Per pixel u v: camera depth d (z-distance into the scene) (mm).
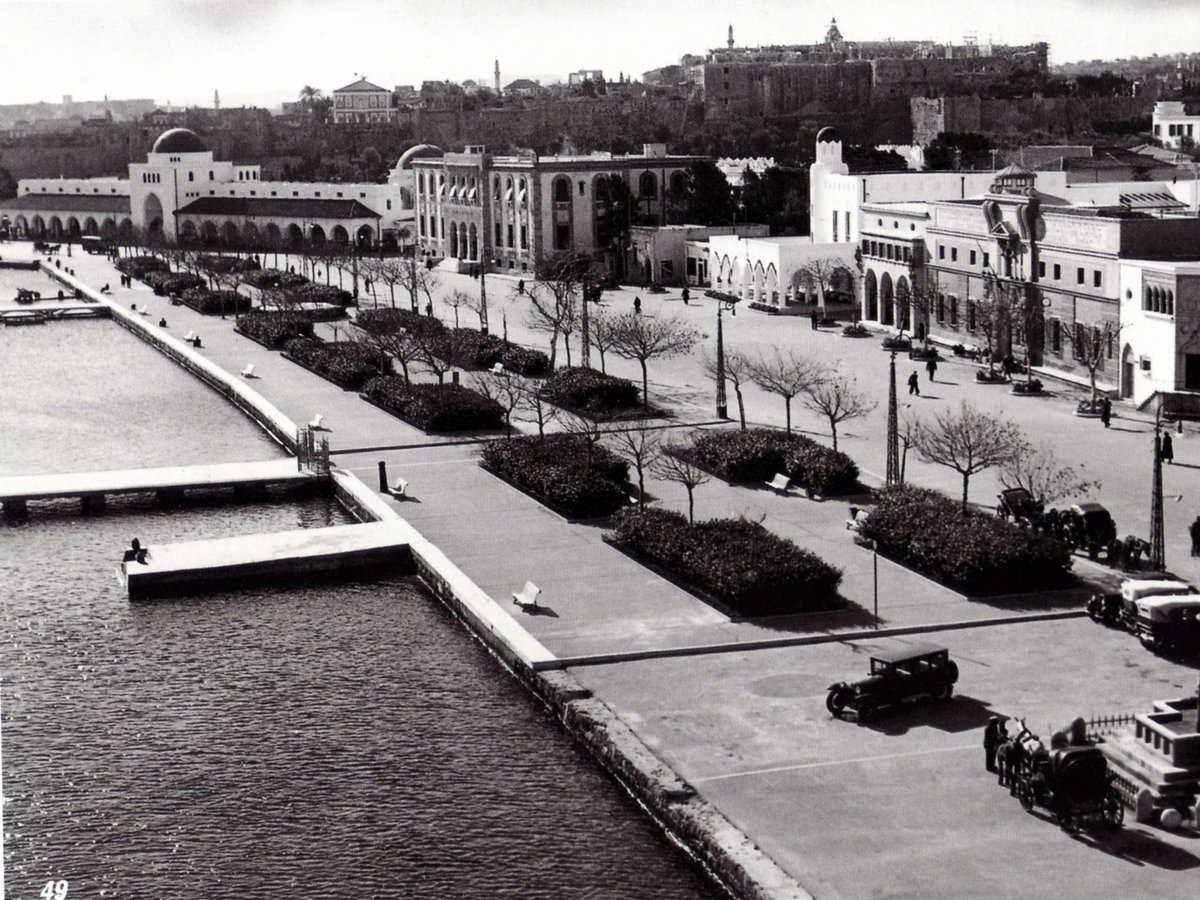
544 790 61375
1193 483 102312
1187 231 135625
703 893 53344
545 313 165625
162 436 139375
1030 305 149375
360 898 53594
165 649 80562
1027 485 101500
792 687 68188
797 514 98312
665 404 137000
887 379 145625
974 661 70562
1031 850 52531
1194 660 69938
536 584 85312
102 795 61750
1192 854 52031
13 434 140500
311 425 121750
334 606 88188
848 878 50906
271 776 63375
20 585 93500
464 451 123000
